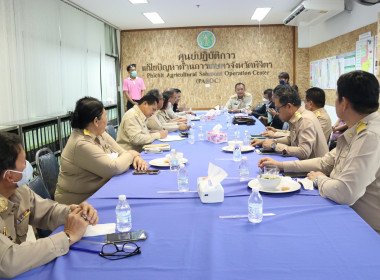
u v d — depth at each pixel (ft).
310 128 8.36
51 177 7.80
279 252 3.58
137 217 4.67
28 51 15.67
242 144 9.62
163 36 28.66
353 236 3.91
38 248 3.52
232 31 28.37
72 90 20.44
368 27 16.88
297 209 4.78
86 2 19.57
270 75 28.71
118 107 29.07
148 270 3.31
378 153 4.91
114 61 28.37
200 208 4.96
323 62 23.58
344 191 4.90
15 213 4.45
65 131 15.94
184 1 19.85
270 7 21.84
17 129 12.18
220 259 3.46
